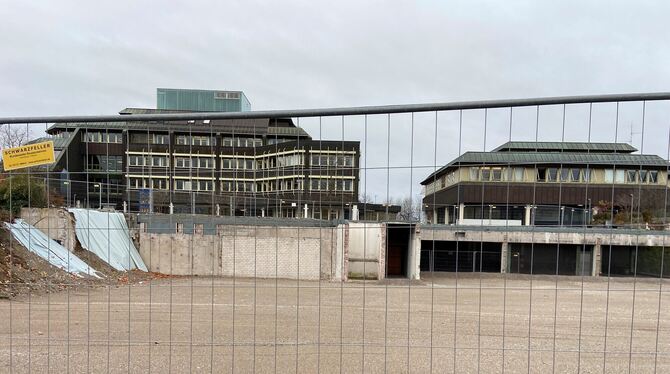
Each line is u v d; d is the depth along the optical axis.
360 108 4.45
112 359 6.36
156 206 21.34
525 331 10.36
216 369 5.93
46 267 15.80
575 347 8.52
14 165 4.88
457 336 9.50
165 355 6.66
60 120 4.64
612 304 16.70
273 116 4.48
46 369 5.84
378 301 15.48
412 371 6.05
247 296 15.68
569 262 29.12
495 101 4.31
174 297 14.77
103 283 17.33
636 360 7.06
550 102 4.30
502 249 29.48
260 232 23.41
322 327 10.05
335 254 23.84
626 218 16.89
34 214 11.16
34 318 10.21
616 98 4.26
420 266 29.53
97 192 14.05
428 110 4.40
